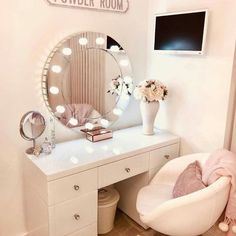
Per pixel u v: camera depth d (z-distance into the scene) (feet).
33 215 5.96
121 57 7.24
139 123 8.16
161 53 6.97
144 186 6.57
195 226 5.12
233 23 5.67
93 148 6.20
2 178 5.99
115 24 6.97
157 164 6.77
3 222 6.24
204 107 6.56
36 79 6.00
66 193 5.20
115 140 6.78
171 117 7.41
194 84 6.67
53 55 6.02
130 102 7.80
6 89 5.67
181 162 6.51
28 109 6.03
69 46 6.22
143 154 6.35
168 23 6.63
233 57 5.80
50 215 5.11
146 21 7.58
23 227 6.56
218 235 6.44
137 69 7.77
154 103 6.91
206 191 4.79
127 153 5.99
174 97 7.23
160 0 7.14
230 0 5.65
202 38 6.00
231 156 5.36
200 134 6.77
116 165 5.86
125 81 7.47
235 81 6.07
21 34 5.61
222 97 6.15
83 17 6.38
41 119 5.86
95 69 6.78
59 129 6.54
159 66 7.52
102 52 6.82
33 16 5.68
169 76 7.28
